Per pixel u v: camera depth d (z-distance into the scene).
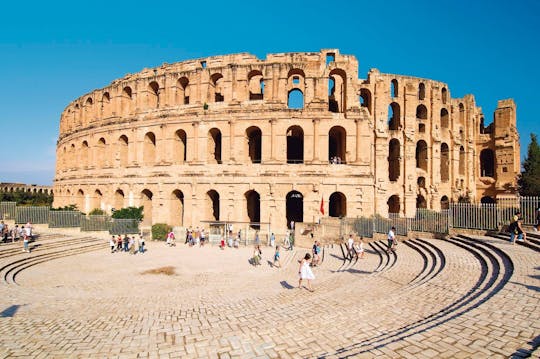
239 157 54.28
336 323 13.26
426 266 25.33
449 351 9.78
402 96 65.25
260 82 65.31
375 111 62.59
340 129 54.72
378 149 61.53
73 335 13.14
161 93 60.94
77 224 49.69
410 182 63.59
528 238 26.98
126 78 68.00
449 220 34.81
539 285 15.97
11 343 12.35
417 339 10.59
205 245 49.59
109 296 22.31
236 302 19.08
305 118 53.00
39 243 41.06
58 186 80.81
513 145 73.50
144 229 55.00
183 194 57.22
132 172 60.94
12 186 127.06
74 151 76.38
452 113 70.44
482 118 80.81
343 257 36.47
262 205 52.75
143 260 37.56
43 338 12.85
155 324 14.54
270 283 26.41
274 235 49.12
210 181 55.00
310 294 20.61
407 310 14.41
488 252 24.48
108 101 70.25
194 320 14.94
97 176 65.75
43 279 27.97
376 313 14.20
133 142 61.38
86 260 37.25
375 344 10.57
